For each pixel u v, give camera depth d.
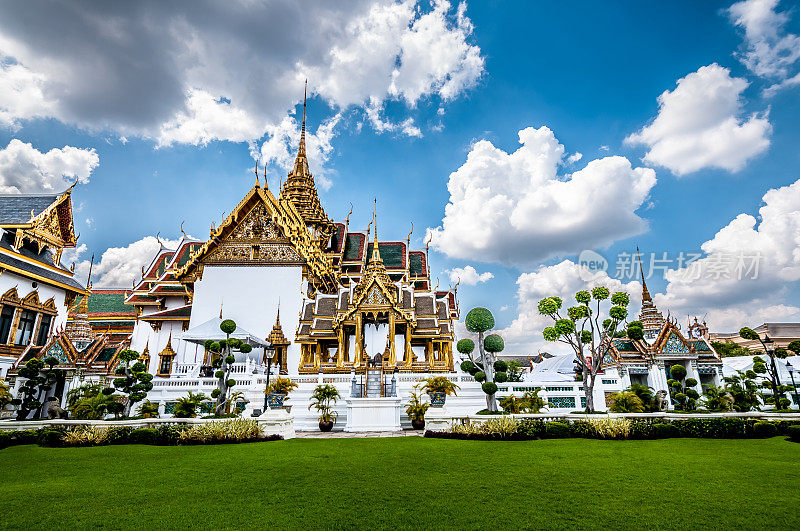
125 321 45.66
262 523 6.78
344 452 12.78
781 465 10.42
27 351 27.14
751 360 35.62
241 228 38.28
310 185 49.22
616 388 25.62
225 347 21.75
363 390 24.08
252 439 15.35
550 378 26.83
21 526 6.79
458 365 32.41
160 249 49.50
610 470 9.99
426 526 6.57
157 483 9.27
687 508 7.28
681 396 20.95
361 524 6.68
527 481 9.04
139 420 16.00
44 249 31.91
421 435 17.70
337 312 29.22
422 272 49.91
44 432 14.88
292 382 23.30
